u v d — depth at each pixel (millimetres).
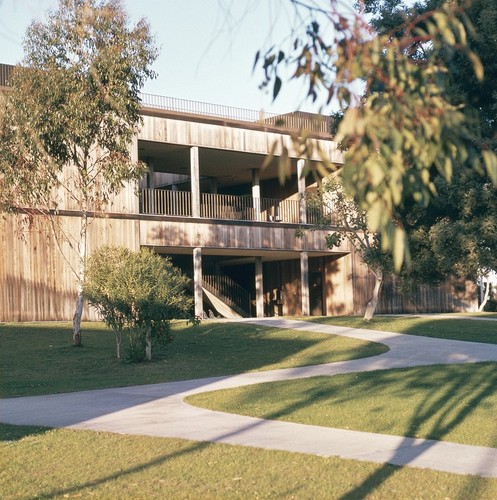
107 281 23812
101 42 24141
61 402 16297
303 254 43031
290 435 11477
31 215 27781
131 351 24359
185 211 44375
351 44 3496
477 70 3486
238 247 39969
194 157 38281
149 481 8742
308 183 47438
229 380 19672
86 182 26547
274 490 8203
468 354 24750
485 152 3459
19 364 23875
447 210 15758
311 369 21750
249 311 49188
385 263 17484
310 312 48062
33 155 24203
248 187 51250
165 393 17359
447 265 15695
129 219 35875
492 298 59719
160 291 24031
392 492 8016
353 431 11805
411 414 13359
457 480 8484
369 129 3154
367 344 27969
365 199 3123
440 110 3424
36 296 32938
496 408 14000
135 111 26125
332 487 8258
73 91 24266
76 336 26922
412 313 49125
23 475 9234
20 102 23906
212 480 8711
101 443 11062
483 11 12680
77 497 8133
